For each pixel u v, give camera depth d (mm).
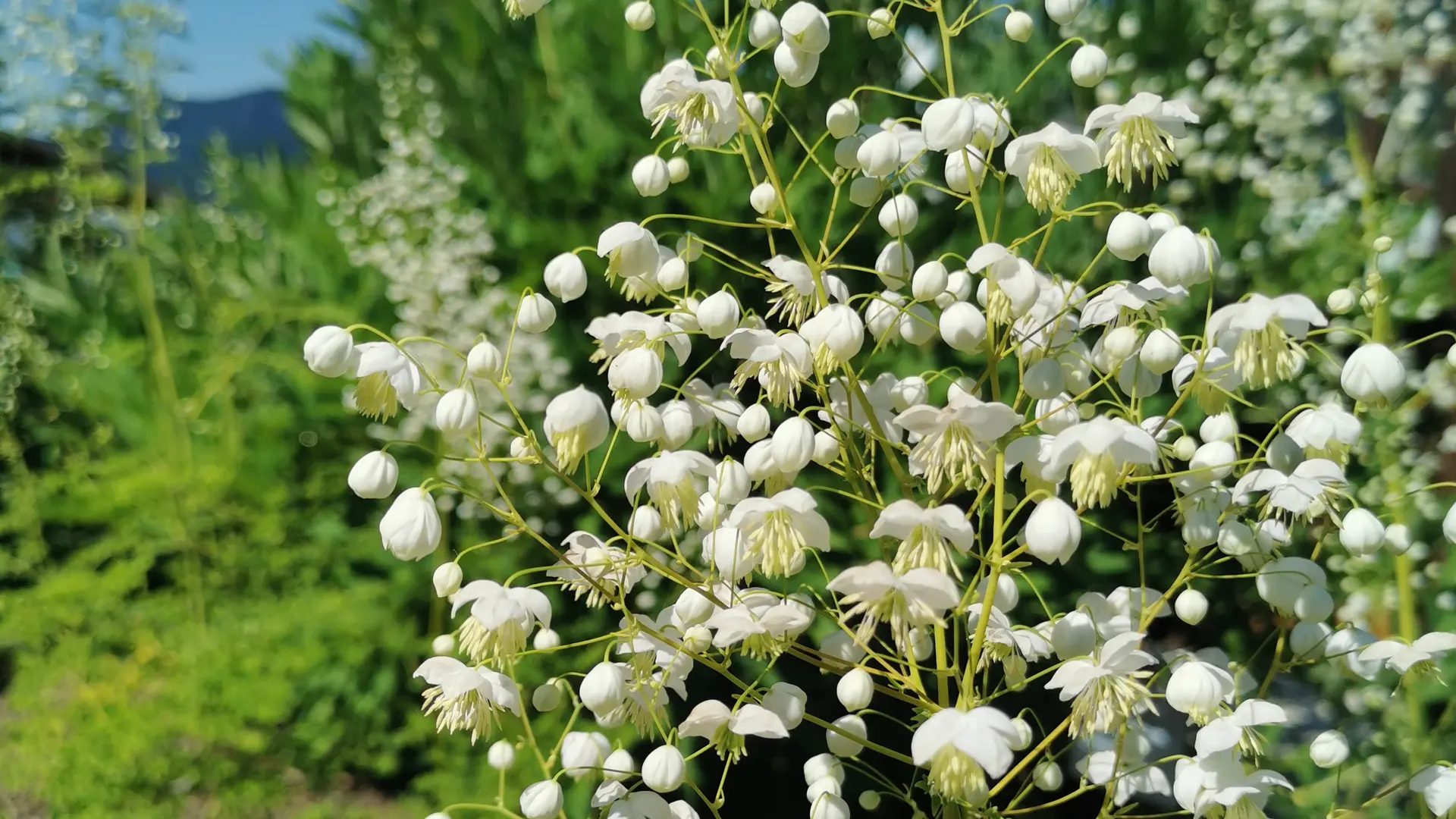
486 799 455
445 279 517
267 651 542
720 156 502
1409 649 249
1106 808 252
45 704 529
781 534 232
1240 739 229
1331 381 469
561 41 581
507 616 239
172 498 655
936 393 443
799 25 251
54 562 832
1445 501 444
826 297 261
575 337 529
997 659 262
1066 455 228
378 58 763
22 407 965
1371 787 390
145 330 897
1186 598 258
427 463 557
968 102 245
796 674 499
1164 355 243
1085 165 245
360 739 569
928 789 249
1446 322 547
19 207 1039
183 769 500
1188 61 566
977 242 484
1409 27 511
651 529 265
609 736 442
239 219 849
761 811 535
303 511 678
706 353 505
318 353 243
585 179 519
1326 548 433
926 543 224
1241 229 532
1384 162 523
